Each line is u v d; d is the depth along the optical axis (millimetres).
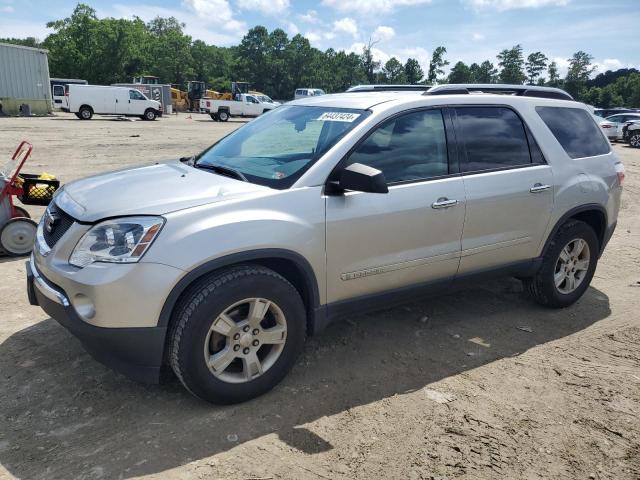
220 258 2945
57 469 2619
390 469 2727
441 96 4020
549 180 4422
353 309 3637
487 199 4035
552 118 4664
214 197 3092
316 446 2875
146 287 2787
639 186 12719
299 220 3205
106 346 2875
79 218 3004
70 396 3234
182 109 54750
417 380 3592
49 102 34188
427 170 3820
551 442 3002
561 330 4484
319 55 115000
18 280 5105
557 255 4621
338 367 3711
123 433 2910
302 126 3881
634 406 3385
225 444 2854
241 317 3158
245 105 38344
